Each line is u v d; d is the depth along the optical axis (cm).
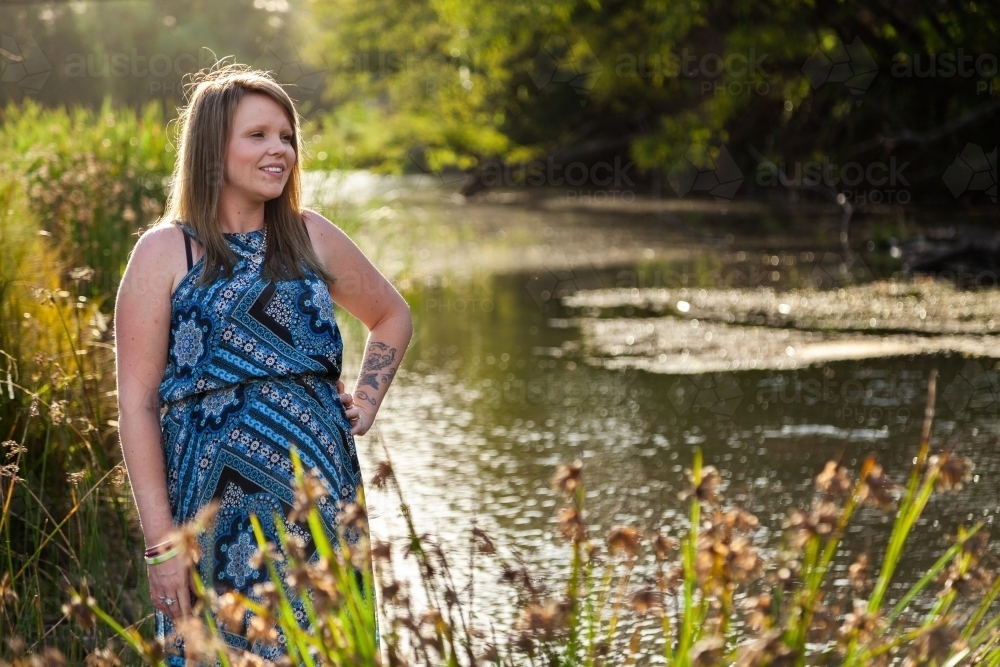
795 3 1877
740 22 1916
